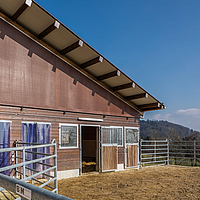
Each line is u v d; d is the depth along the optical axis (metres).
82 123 9.46
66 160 8.70
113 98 10.84
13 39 7.70
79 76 9.58
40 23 7.54
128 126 11.38
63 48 8.63
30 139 7.63
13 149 3.58
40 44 8.35
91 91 9.94
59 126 8.62
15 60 7.66
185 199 5.95
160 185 7.52
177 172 10.19
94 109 9.94
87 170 10.45
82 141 14.86
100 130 10.06
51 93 8.52
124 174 9.65
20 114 7.52
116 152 10.45
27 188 1.32
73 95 9.24
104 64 8.97
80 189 6.93
